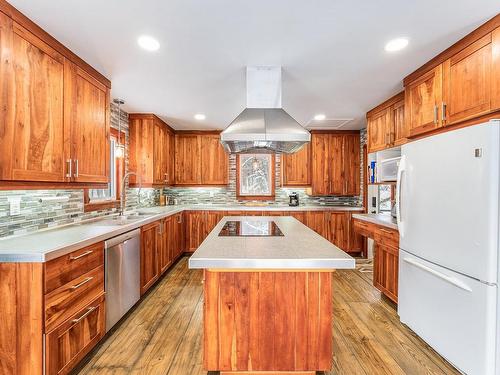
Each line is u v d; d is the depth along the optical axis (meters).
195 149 5.12
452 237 1.86
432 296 2.06
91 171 2.42
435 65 2.27
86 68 2.34
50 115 1.92
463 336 1.78
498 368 1.62
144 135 3.99
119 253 2.39
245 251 1.67
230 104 3.52
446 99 2.16
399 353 2.09
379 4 1.59
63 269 1.71
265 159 5.39
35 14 1.68
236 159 5.39
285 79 2.71
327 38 1.95
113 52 2.16
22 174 1.69
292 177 5.14
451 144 1.87
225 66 2.40
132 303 2.66
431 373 1.87
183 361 1.99
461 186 1.79
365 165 4.95
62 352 1.69
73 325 1.79
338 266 1.50
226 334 1.73
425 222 2.13
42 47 1.84
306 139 2.27
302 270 1.68
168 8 1.62
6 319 1.55
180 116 4.12
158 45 2.05
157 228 3.44
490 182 1.61
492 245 1.61
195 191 5.41
